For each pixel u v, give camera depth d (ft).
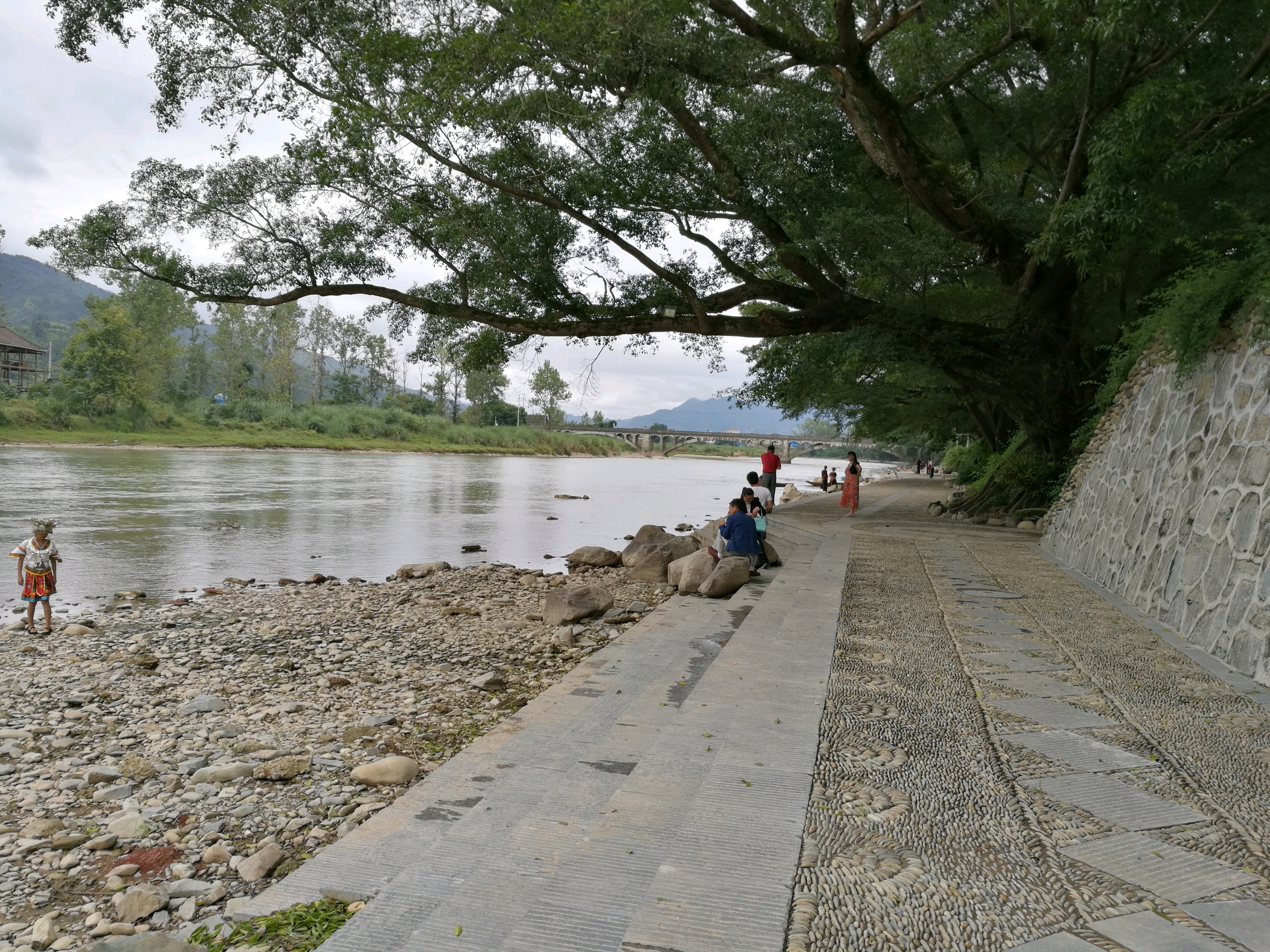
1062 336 63.93
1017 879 9.88
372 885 11.22
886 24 46.68
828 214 55.62
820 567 40.27
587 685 21.01
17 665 27.94
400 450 336.08
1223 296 29.96
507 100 45.14
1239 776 13.73
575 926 8.61
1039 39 52.75
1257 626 21.16
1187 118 50.01
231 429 307.37
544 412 421.18
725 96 47.91
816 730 15.46
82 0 42.39
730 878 9.54
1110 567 36.35
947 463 189.98
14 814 15.92
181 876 13.33
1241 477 25.48
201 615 37.01
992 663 21.49
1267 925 8.96
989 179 58.29
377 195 48.67
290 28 43.32
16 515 77.92
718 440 411.95
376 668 27.68
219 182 47.88
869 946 8.22
